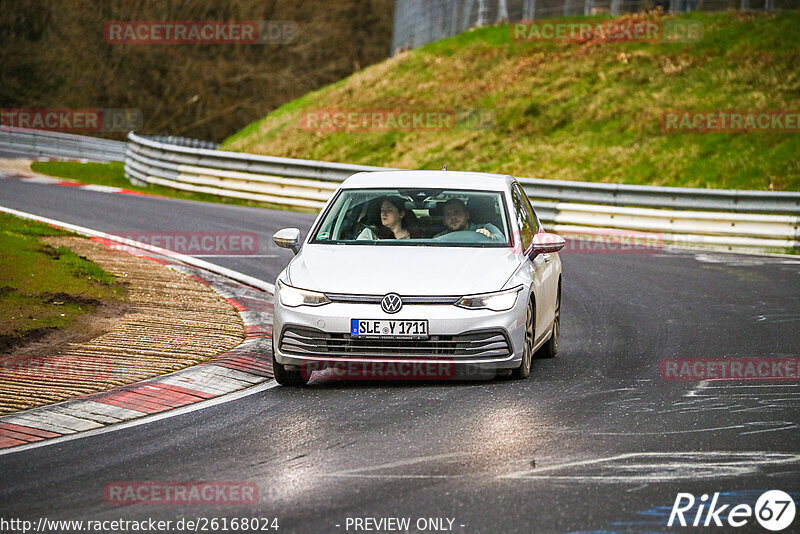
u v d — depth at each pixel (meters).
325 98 138.50
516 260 30.09
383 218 31.69
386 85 134.25
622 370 31.39
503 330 28.17
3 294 38.47
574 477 20.17
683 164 93.88
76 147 151.88
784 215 70.19
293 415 25.70
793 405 26.59
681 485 19.67
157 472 20.91
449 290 28.08
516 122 113.81
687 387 28.81
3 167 111.38
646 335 37.84
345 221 31.89
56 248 48.75
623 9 141.88
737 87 108.12
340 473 20.61
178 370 30.69
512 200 32.81
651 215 71.94
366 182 33.50
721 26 125.00
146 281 45.56
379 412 25.83
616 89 114.88
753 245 67.88
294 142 122.38
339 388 28.98
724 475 20.34
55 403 26.78
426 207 32.00
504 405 26.50
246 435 23.80
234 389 28.91
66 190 88.50
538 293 30.98
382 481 20.02
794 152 90.75
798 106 99.94
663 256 62.16
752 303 45.12
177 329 36.41
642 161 96.56
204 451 22.45
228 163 92.69
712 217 69.50
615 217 73.69
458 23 161.12
